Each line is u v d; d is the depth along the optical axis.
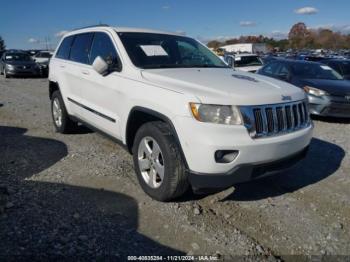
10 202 3.66
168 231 3.29
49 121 7.62
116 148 5.66
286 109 3.67
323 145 6.27
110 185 4.21
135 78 4.08
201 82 3.71
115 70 4.46
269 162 3.48
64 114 6.13
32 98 11.50
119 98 4.25
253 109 3.37
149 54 4.52
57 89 6.51
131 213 3.58
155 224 3.40
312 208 3.88
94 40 5.20
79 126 6.39
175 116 3.38
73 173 4.54
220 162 3.26
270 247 3.14
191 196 4.00
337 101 8.29
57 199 3.82
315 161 5.38
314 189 4.36
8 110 8.96
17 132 6.59
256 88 3.65
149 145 3.89
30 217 3.40
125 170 4.69
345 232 3.42
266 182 4.51
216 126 3.21
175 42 5.05
